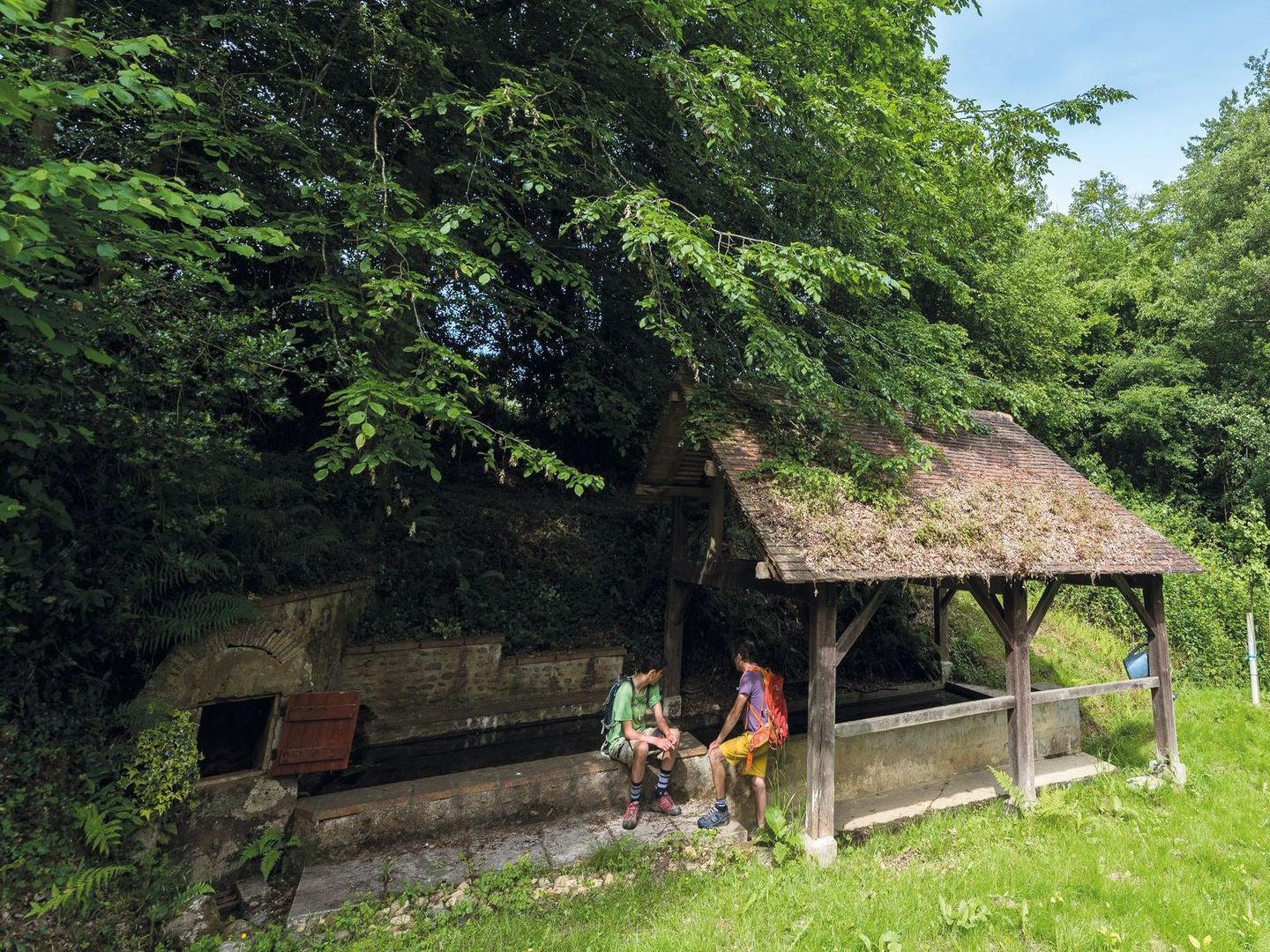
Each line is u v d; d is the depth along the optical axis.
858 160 7.29
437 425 7.16
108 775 3.94
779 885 4.34
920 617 10.58
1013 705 5.99
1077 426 15.48
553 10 6.81
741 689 5.25
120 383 4.00
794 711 8.04
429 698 6.84
